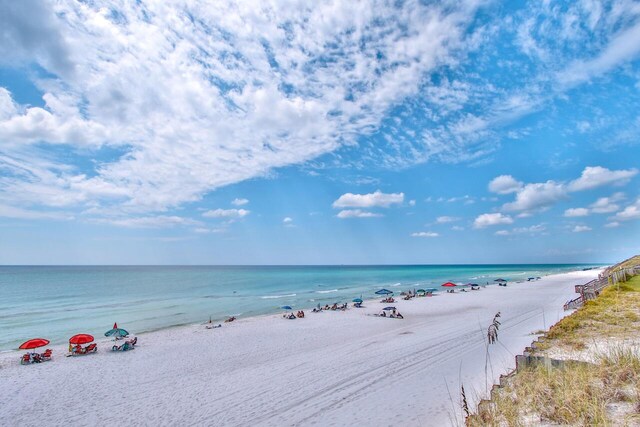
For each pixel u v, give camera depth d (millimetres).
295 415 10211
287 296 54625
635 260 37281
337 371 14148
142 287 75750
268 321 30000
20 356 20297
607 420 4781
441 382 11508
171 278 111250
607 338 10383
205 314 36656
